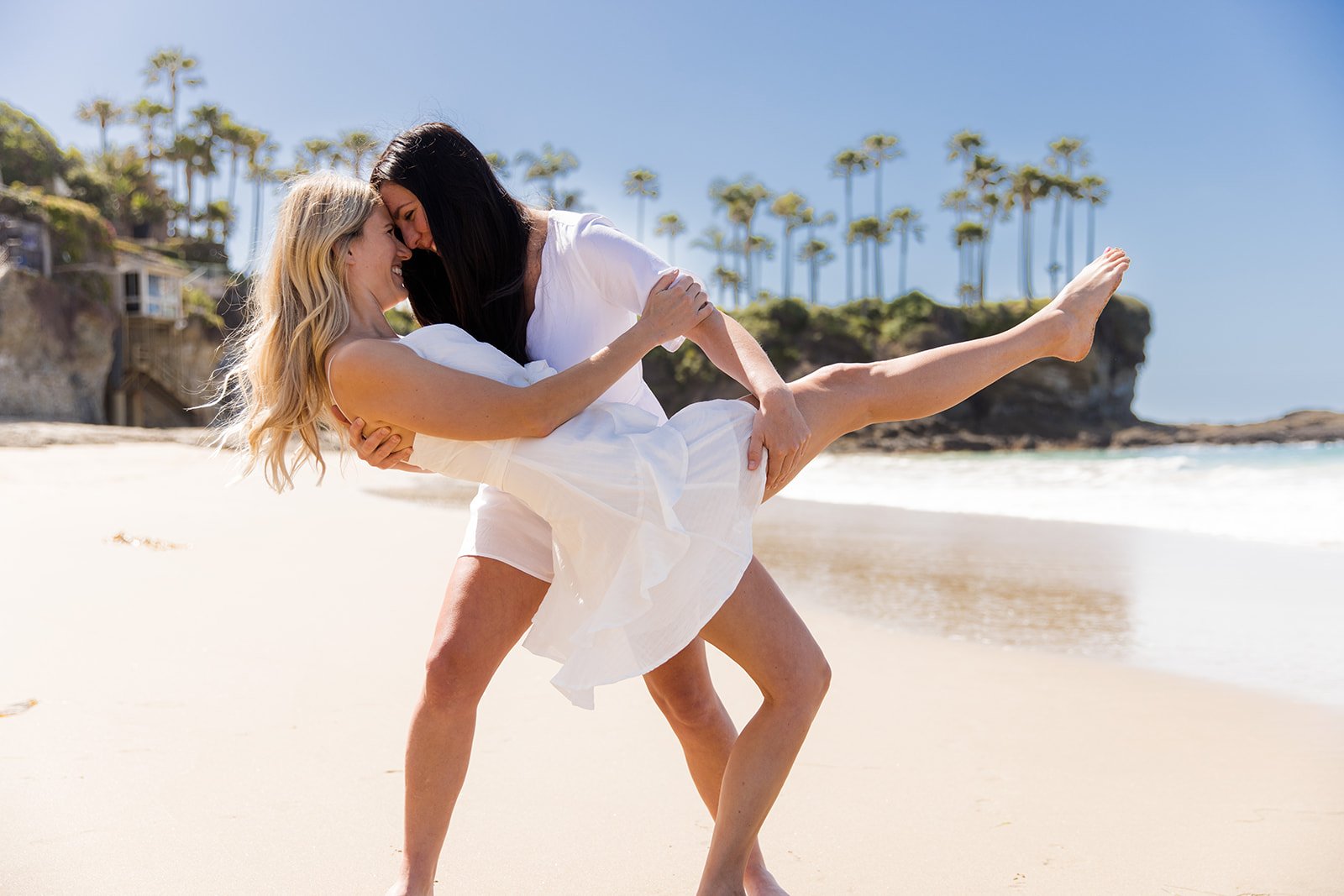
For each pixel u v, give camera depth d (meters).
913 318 67.31
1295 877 2.07
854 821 2.39
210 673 3.45
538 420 1.74
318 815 2.29
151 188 58.94
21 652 3.60
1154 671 3.98
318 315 1.87
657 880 2.05
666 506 1.73
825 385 1.98
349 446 1.94
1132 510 10.59
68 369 35.53
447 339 1.84
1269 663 4.10
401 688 3.33
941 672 3.97
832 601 5.66
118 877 1.97
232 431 2.06
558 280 2.01
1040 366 62.00
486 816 2.37
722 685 3.65
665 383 60.19
